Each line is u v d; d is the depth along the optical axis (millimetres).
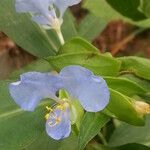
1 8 69
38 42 70
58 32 65
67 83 53
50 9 64
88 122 55
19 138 61
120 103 56
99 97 52
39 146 71
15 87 54
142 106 56
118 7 81
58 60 55
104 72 57
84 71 50
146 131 80
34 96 55
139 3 79
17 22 69
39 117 63
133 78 65
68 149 70
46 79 53
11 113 63
